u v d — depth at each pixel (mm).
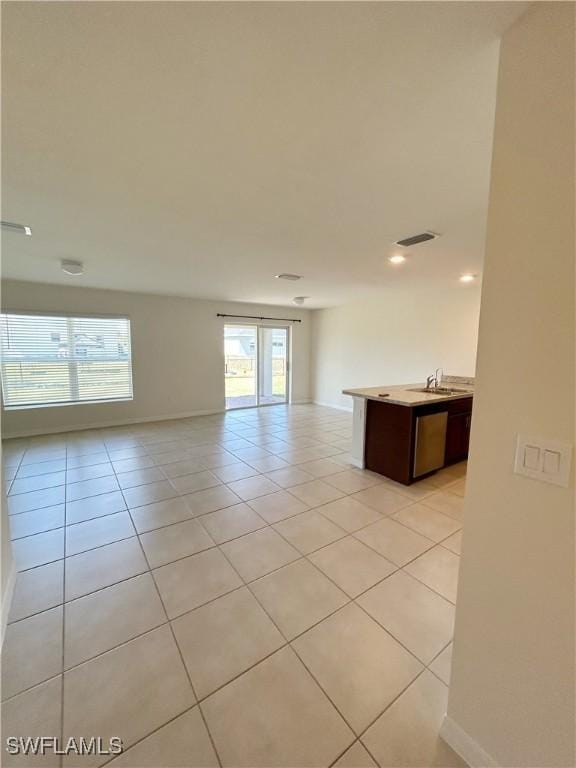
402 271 3904
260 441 4762
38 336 4848
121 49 1002
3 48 987
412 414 3203
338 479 3387
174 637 1506
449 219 2350
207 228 2537
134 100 1225
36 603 1696
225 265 3666
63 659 1389
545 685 879
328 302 6691
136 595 1761
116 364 5527
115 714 1184
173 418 6129
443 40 953
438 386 4629
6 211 2227
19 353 4738
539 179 817
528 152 836
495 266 907
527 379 863
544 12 801
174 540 2270
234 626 1569
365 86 1155
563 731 854
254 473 3531
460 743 1073
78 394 5242
